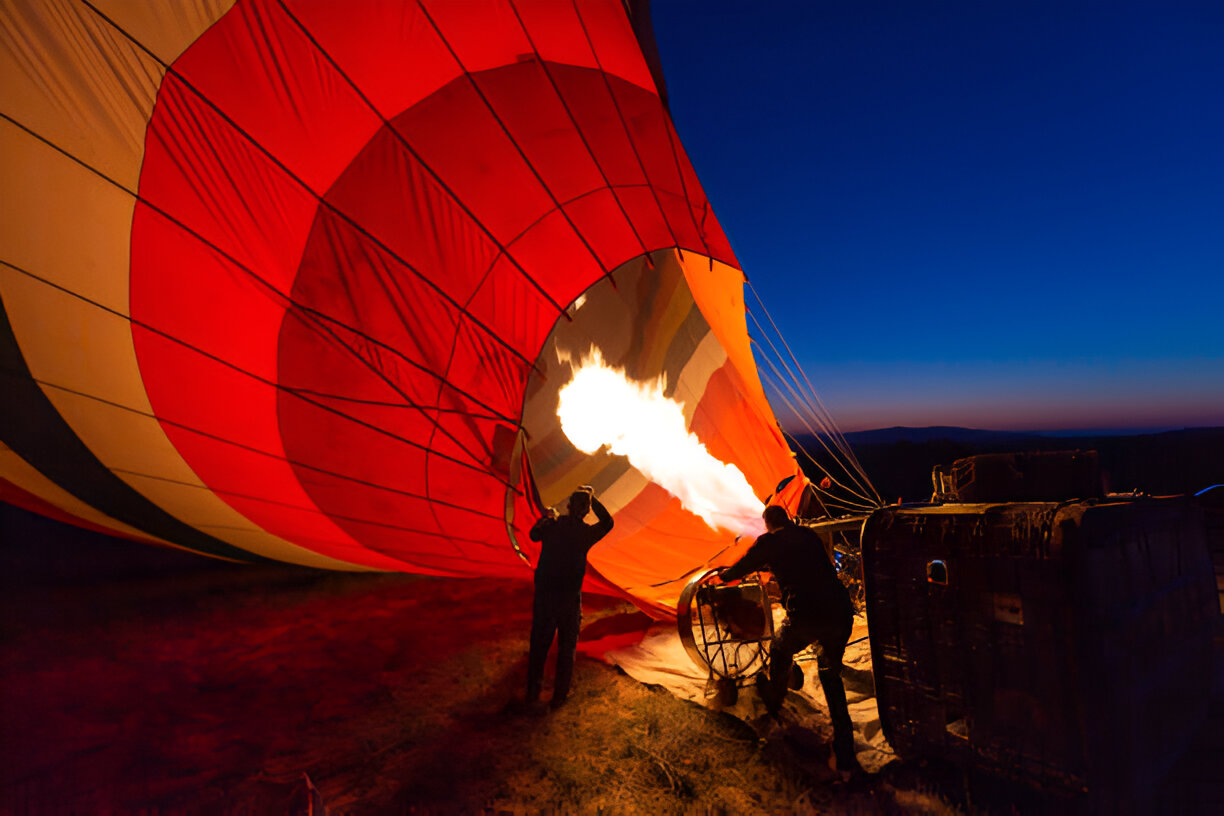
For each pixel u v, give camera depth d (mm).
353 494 5016
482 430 4879
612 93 5988
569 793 3377
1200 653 3441
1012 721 2938
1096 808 2713
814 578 3799
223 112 4332
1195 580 3488
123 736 3973
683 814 3193
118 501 5824
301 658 5250
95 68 4168
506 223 5023
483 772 3576
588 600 6910
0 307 4609
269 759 3721
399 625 6094
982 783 3105
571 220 5254
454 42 5129
